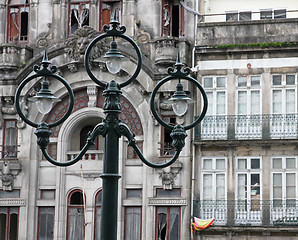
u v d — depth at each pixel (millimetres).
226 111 53312
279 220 51469
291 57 52969
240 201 52219
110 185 26031
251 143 52219
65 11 57438
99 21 56938
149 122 54375
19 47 56500
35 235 55719
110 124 26312
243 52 53469
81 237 55375
